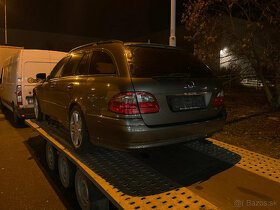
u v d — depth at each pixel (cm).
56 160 406
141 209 200
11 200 329
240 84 1441
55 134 415
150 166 295
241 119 754
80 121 331
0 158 490
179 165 299
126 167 280
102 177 254
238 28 916
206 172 279
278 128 630
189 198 217
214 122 315
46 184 377
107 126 274
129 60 287
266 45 885
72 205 318
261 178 263
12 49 1196
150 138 261
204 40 905
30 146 571
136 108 257
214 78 335
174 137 276
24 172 421
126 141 258
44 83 498
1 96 1045
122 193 224
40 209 308
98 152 330
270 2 791
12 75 795
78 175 301
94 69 330
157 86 269
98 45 346
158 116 267
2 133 692
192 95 296
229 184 250
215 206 204
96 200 272
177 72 303
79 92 331
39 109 545
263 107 969
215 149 350
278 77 924
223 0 860
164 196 220
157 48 326
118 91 265
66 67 418
